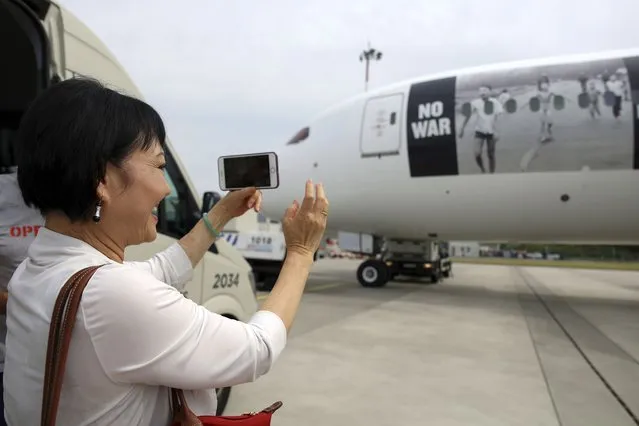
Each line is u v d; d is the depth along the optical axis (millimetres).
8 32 2504
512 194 9117
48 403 854
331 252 38906
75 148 936
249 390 4062
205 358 900
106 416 888
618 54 8719
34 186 969
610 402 3828
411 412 3596
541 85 8812
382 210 10594
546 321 7520
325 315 7750
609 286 14648
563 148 8594
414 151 9766
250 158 1459
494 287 13414
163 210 2893
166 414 999
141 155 1038
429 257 13156
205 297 3080
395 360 5035
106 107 986
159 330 870
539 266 31812
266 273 11523
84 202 964
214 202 3166
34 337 907
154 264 1418
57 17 2445
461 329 6727
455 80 9570
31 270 989
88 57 2676
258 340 968
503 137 8945
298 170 11312
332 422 3398
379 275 12359
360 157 10461
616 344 5891
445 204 9797
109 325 850
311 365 4820
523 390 4113
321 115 11438
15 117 2889
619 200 8508
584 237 9602
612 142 8320
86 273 890
